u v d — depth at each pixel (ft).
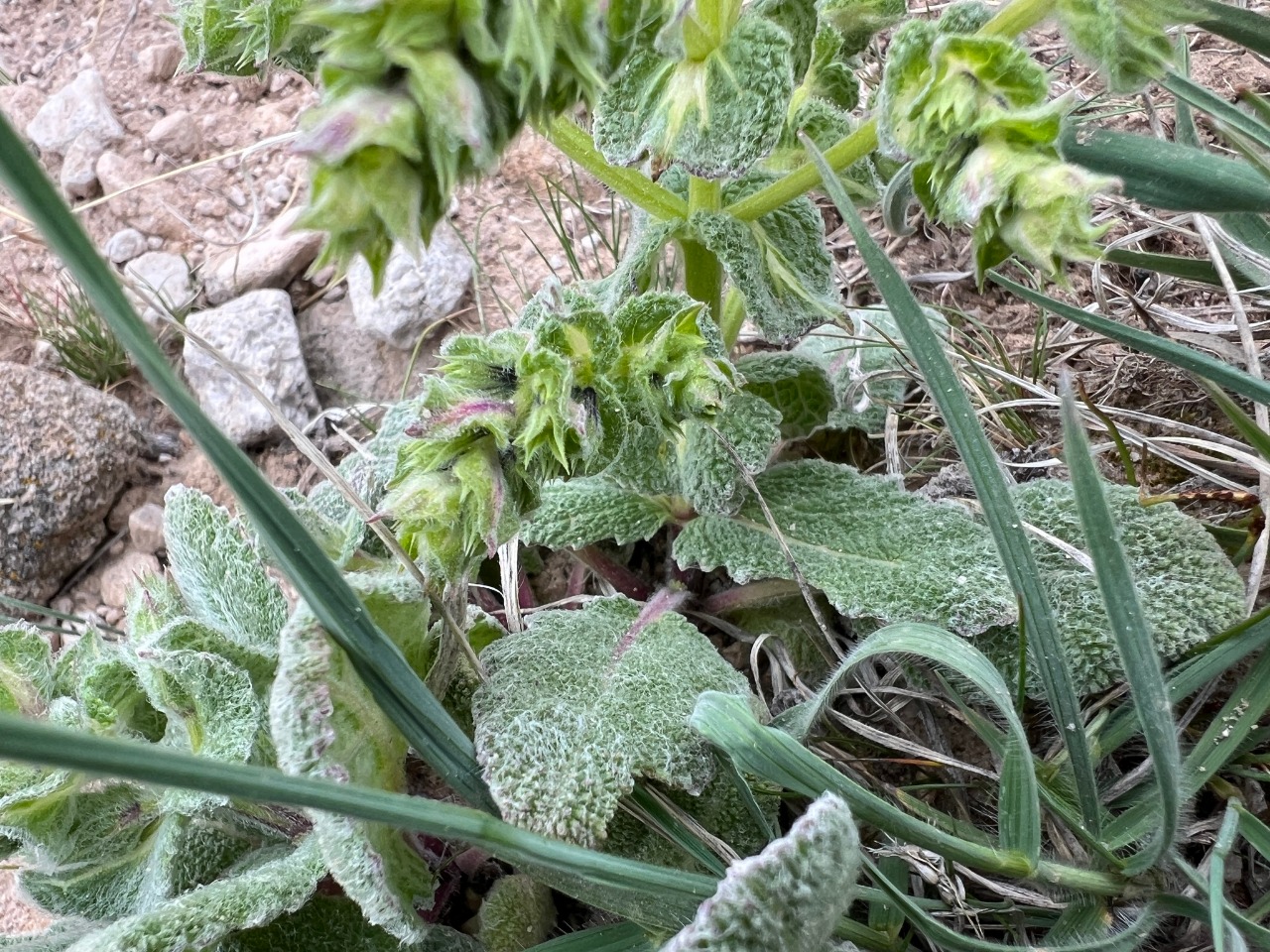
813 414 0.76
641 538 0.76
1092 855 0.50
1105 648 0.59
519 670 0.55
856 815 0.50
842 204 0.45
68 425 0.92
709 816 0.56
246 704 0.53
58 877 0.58
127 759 0.28
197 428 0.32
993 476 0.46
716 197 0.62
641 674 0.56
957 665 0.46
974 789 0.63
